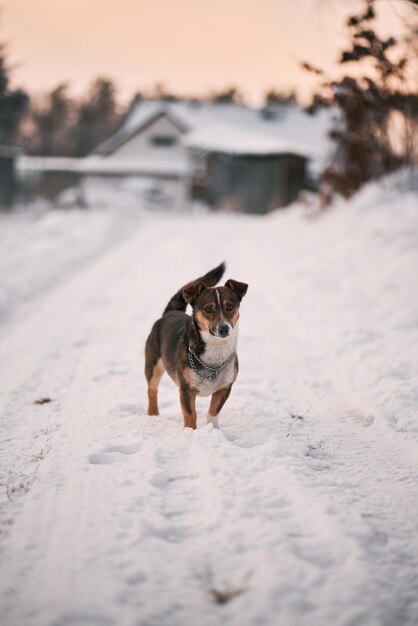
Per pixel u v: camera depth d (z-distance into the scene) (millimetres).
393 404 5707
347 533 3402
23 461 4668
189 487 4086
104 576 3047
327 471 4422
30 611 2779
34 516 3707
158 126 45906
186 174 43469
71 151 81312
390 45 11242
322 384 6688
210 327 4824
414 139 15539
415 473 4414
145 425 5324
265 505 3775
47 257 15703
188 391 5121
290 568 3074
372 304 8867
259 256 15383
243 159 37250
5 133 36562
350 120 15383
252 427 5285
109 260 16297
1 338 9211
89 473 4277
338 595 2891
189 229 23547
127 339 8555
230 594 2904
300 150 39562
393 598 2906
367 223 13906
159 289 11984
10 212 32438
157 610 2791
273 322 9375
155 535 3453
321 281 11000
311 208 20312
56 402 6148
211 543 3357
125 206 36438
